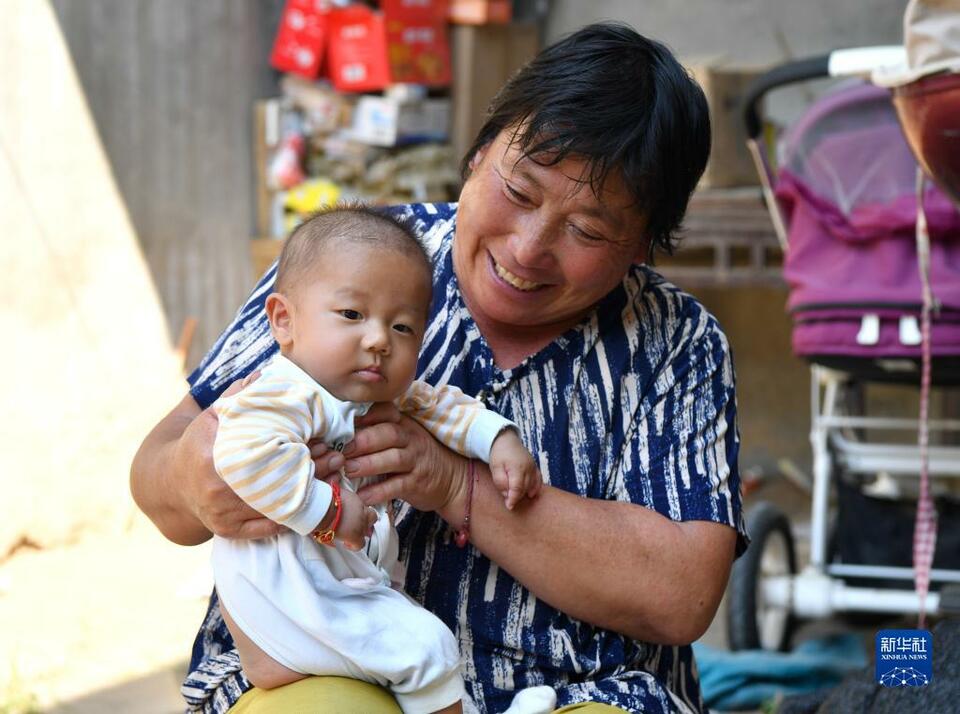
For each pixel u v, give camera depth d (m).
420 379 2.67
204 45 7.76
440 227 2.83
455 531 2.61
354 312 2.36
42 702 4.75
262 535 2.33
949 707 2.85
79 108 7.23
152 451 2.62
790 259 5.10
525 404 2.67
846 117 4.95
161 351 7.60
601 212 2.46
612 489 2.68
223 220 7.86
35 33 7.03
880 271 4.82
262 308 2.75
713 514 2.62
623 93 2.44
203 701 2.62
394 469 2.42
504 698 2.58
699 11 8.27
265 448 2.21
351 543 2.29
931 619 5.53
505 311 2.60
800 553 6.93
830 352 4.97
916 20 3.34
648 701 2.58
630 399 2.69
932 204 4.70
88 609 5.88
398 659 2.31
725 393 2.75
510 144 2.48
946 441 7.90
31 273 6.97
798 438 8.39
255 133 7.94
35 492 6.71
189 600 6.03
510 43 8.30
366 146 8.03
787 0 8.16
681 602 2.57
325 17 7.89
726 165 7.07
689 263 7.57
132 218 7.49
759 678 4.84
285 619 2.33
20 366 6.87
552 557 2.53
